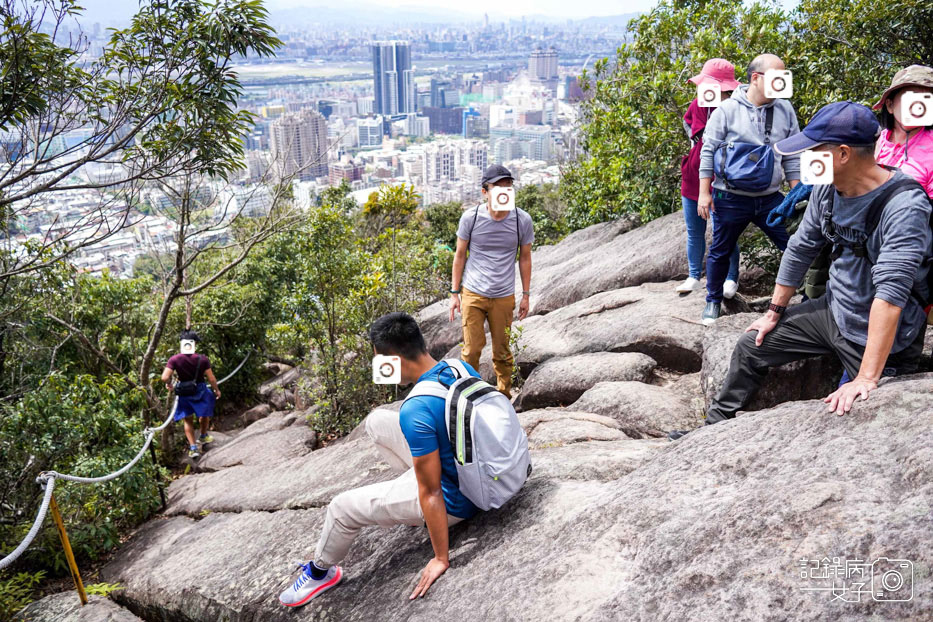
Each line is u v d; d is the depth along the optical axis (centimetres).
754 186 414
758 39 769
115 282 922
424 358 265
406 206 838
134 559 486
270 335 805
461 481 260
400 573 278
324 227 761
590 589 204
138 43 607
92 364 915
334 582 296
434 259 1002
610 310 609
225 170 696
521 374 599
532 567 229
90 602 416
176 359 793
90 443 581
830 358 335
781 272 267
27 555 511
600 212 1106
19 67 534
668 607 183
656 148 865
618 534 221
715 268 473
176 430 907
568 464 307
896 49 708
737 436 242
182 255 778
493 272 467
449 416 253
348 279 764
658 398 427
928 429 190
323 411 755
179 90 612
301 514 412
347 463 482
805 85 715
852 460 196
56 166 568
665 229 730
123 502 569
